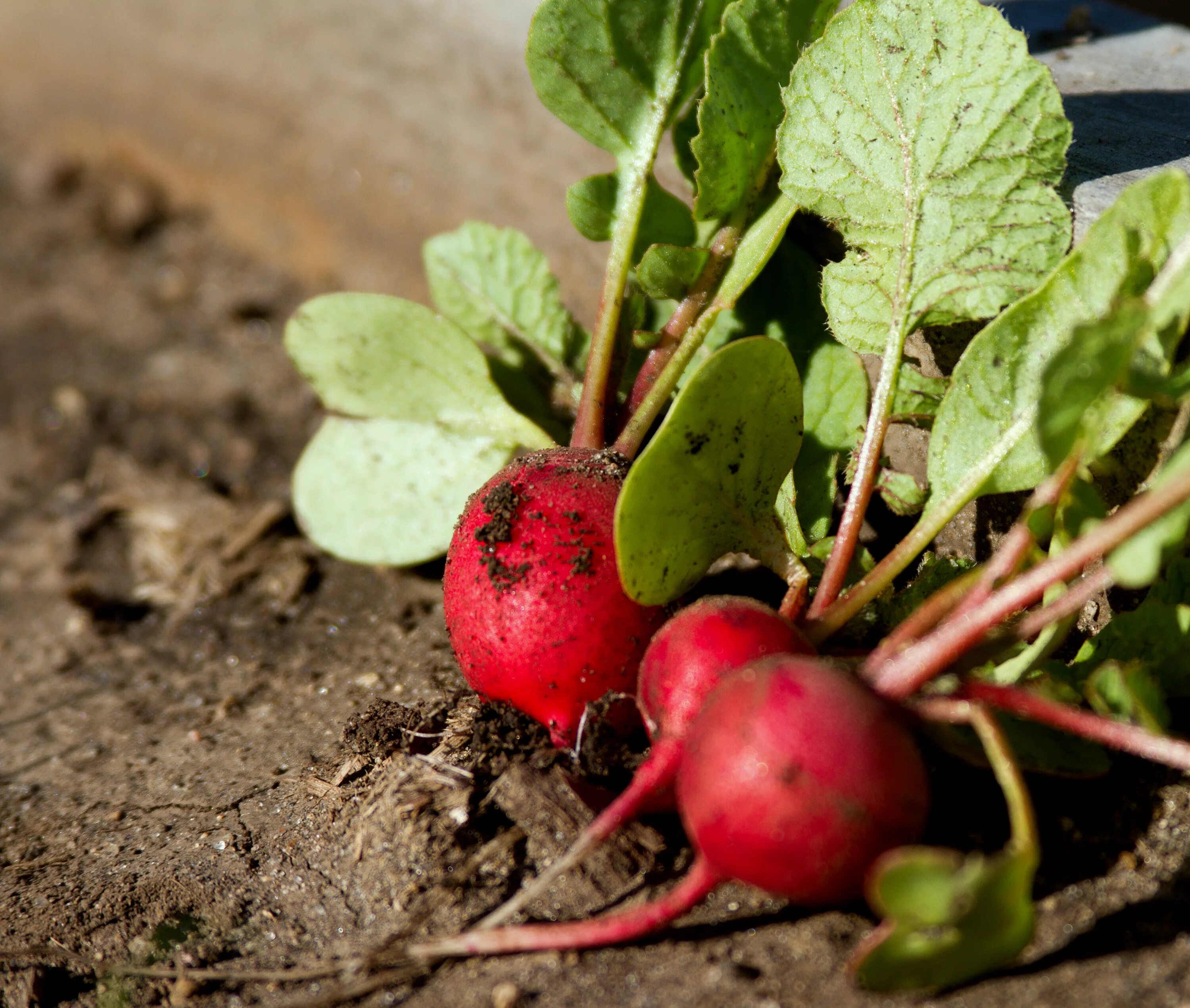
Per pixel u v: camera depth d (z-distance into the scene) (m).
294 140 0.73
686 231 0.51
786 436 0.47
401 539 0.52
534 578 0.47
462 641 0.47
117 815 0.50
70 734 0.53
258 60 0.73
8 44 0.86
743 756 0.44
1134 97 0.53
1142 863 0.45
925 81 0.49
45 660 0.56
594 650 0.47
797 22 0.50
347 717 0.51
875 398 0.48
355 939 0.47
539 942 0.45
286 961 0.47
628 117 0.50
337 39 0.68
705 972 0.45
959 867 0.46
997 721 0.46
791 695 0.44
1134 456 0.48
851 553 0.48
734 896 0.46
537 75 0.50
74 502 0.61
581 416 0.50
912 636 0.45
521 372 0.54
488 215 0.63
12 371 0.71
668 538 0.47
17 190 0.87
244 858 0.48
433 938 0.46
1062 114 0.48
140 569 0.58
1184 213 0.46
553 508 0.47
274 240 0.77
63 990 0.47
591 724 0.47
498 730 0.48
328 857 0.48
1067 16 0.58
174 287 0.78
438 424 0.53
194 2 0.75
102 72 0.82
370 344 0.53
